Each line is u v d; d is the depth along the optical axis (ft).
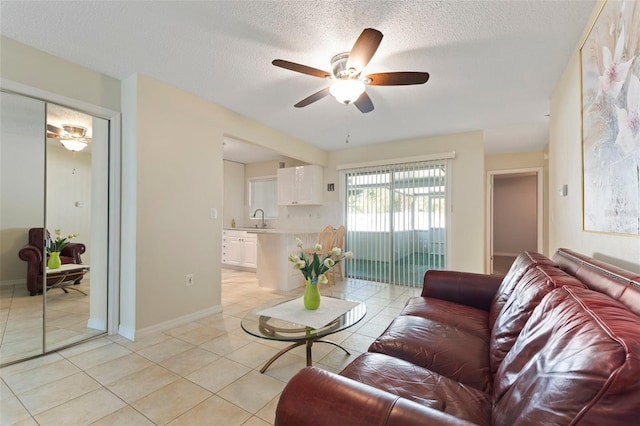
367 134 14.11
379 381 3.74
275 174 20.57
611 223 4.66
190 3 5.54
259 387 5.96
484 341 5.06
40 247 7.63
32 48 6.95
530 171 17.61
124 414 5.12
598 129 5.14
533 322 3.37
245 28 6.25
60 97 7.38
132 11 5.74
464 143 13.64
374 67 7.75
